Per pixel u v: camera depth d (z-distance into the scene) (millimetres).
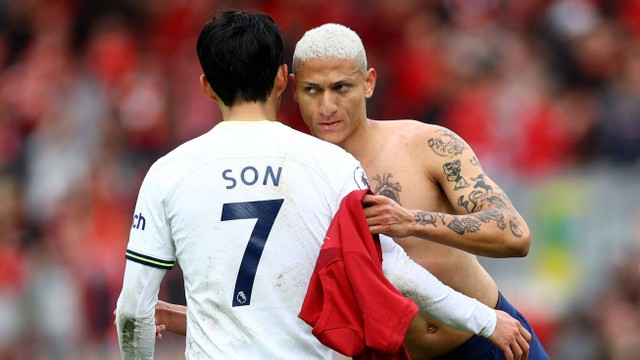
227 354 13812
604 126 43688
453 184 16234
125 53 50500
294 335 13969
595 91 46156
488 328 14844
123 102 48312
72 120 48312
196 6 52250
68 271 40594
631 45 47844
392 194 16422
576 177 39688
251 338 13836
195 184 14148
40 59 51375
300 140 14391
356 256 13867
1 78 51219
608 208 38281
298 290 14031
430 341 16984
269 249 13984
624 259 36000
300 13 48875
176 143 47281
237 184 14086
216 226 14031
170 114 48062
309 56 15383
